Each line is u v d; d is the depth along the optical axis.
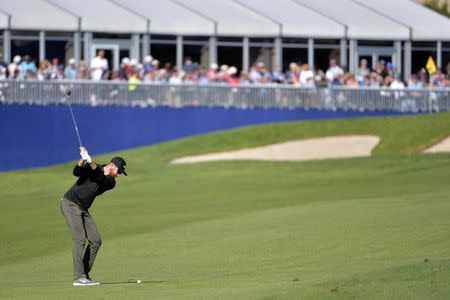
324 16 140.38
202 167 105.69
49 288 45.09
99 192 45.94
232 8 139.75
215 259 53.28
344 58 140.88
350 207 68.12
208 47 137.12
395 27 141.88
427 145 113.38
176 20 134.50
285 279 45.28
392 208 65.88
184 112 123.31
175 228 64.81
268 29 137.38
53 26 129.88
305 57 140.25
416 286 38.53
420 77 138.88
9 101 117.81
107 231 65.62
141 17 133.12
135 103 121.88
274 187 89.00
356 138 117.56
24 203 83.69
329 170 100.50
